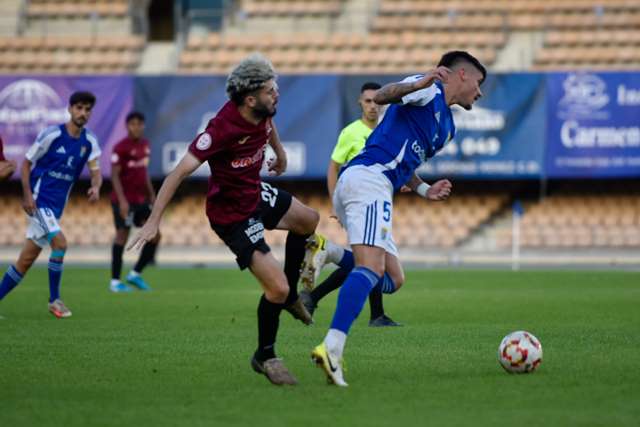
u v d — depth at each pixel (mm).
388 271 27297
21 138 91000
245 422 19516
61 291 55906
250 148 23453
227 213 23875
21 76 90875
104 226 95562
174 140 90625
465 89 25500
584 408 20797
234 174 23531
